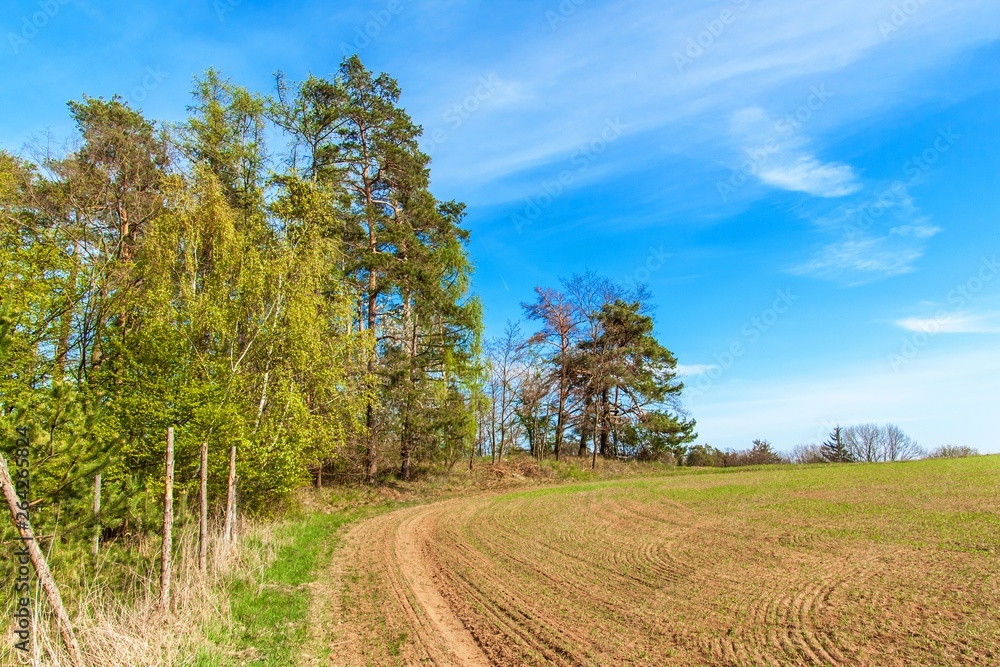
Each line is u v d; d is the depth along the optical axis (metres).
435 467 32.72
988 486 22.12
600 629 8.11
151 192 17.34
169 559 7.73
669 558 12.40
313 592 10.09
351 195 27.55
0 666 5.52
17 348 8.84
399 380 28.00
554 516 19.59
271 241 15.03
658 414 43.31
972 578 9.52
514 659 7.18
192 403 11.99
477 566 12.27
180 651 6.49
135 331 12.84
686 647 7.31
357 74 27.03
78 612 6.87
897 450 65.19
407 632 8.17
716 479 31.86
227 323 13.41
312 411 16.34
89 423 8.38
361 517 20.78
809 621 7.96
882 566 10.72
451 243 30.02
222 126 19.28
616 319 43.16
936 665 6.35
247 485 14.51
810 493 22.92
